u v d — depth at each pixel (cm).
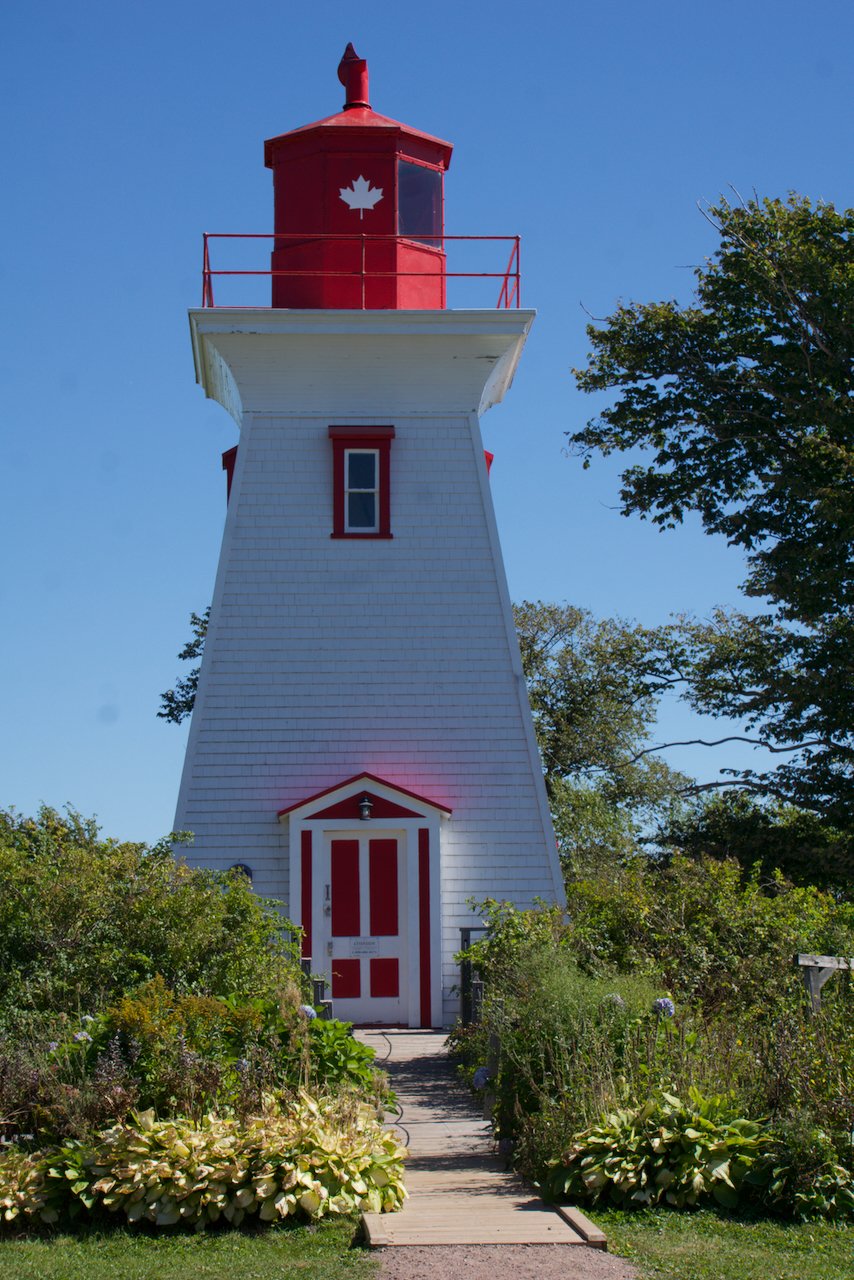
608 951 1378
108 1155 904
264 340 1959
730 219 2439
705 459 2589
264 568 1953
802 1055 991
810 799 2541
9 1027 1103
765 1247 816
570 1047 1046
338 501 1970
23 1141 946
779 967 1326
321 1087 1042
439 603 1958
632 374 2581
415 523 1977
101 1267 796
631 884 1512
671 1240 827
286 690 1922
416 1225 857
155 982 1112
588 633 3472
